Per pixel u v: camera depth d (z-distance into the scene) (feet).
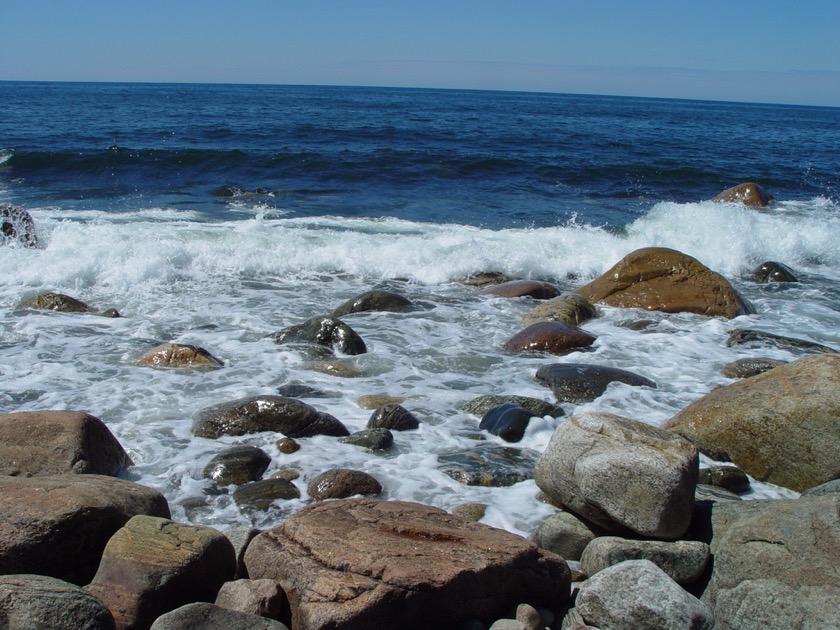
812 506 13.57
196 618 11.75
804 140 146.41
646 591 12.94
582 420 16.85
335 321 28.32
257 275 38.68
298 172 67.21
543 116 184.85
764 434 19.43
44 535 13.09
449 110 193.88
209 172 65.87
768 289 40.70
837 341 31.81
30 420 17.57
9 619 11.09
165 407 22.29
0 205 39.45
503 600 13.24
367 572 12.52
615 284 35.78
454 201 60.08
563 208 59.98
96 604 11.67
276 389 23.85
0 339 27.73
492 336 30.71
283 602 12.72
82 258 36.19
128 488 15.06
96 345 27.48
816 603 12.19
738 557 13.57
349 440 20.38
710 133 148.66
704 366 27.73
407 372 26.14
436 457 19.75
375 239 43.47
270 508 16.97
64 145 76.13
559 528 15.76
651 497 14.92
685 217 50.44
